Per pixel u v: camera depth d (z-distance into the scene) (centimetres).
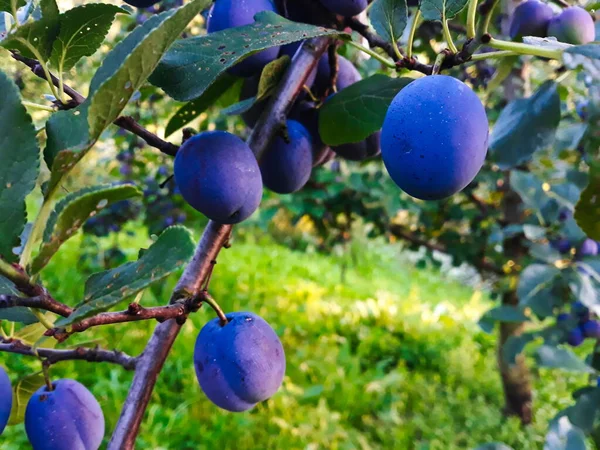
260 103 28
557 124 29
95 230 101
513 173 55
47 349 25
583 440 35
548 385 109
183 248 17
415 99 19
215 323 24
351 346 124
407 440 88
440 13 20
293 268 176
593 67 17
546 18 30
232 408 24
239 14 25
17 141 16
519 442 88
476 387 108
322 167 91
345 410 94
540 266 51
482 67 56
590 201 27
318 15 27
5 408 21
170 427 79
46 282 116
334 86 29
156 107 78
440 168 18
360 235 134
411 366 119
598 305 47
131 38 17
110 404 79
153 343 24
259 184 24
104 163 97
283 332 112
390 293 173
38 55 21
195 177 22
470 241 92
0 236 16
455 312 162
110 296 16
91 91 17
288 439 82
